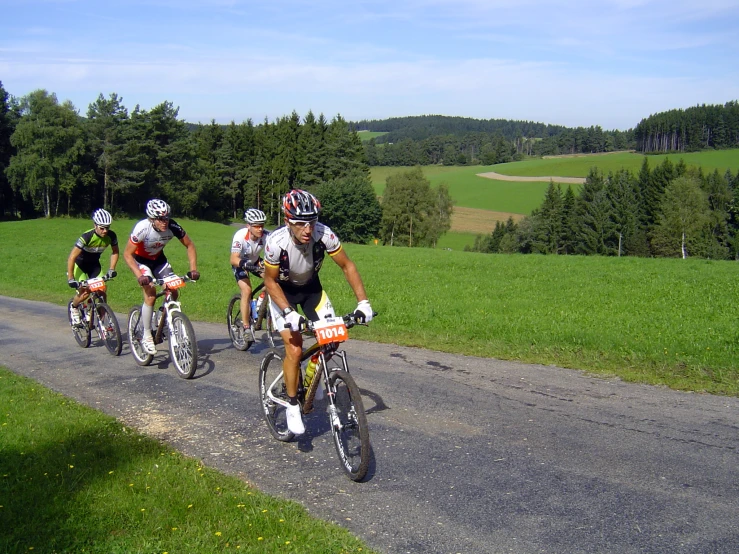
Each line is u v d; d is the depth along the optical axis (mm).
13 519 3738
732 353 7445
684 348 7766
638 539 3443
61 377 7805
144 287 7484
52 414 5879
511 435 5047
